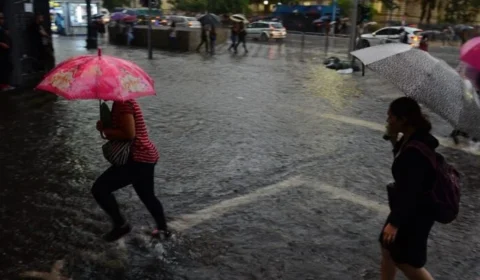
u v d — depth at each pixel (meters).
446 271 4.13
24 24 13.32
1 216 4.88
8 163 6.48
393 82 3.11
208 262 4.12
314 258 4.27
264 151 7.41
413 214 2.95
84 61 3.71
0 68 11.40
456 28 37.47
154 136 8.03
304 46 30.98
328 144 7.92
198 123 9.00
